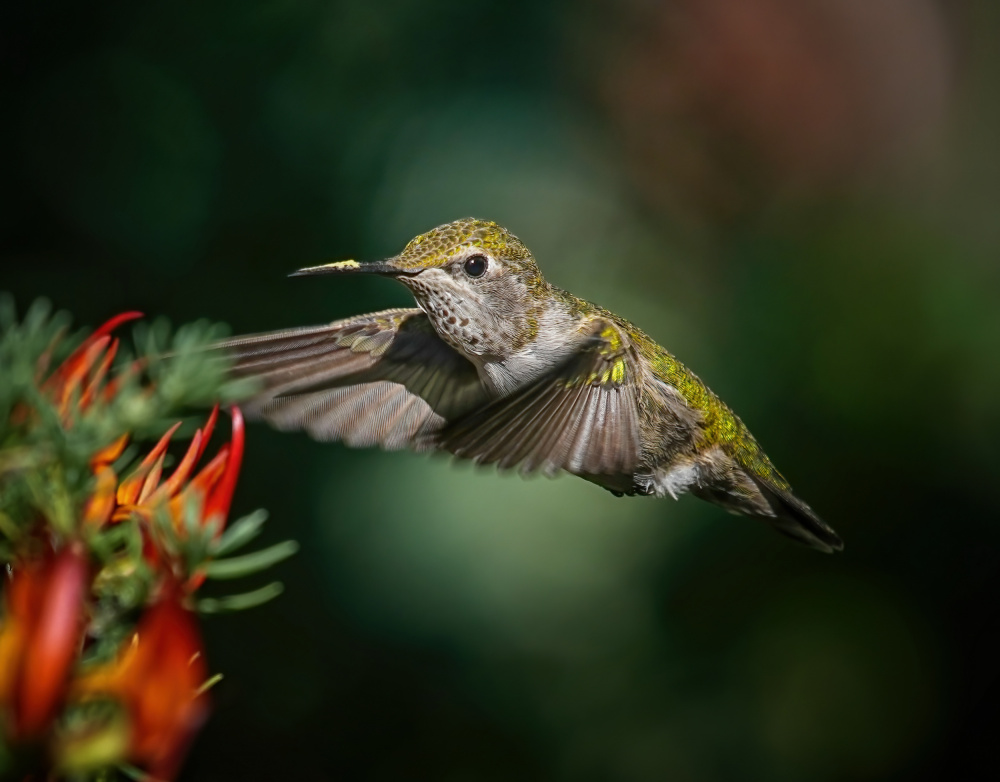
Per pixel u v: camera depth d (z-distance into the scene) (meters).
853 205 12.23
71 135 7.92
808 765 9.38
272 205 8.16
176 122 8.07
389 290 8.18
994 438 9.53
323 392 5.67
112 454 2.98
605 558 8.80
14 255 7.80
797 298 9.98
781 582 9.25
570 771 8.74
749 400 9.52
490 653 8.55
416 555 8.26
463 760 8.59
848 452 9.53
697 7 11.55
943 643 9.59
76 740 2.56
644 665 8.93
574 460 5.72
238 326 8.05
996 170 13.98
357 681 8.38
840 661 9.48
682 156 11.26
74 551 2.59
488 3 8.55
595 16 10.09
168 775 2.60
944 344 9.69
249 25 8.15
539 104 8.91
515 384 5.96
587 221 9.59
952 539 9.56
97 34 7.97
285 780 8.34
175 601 2.64
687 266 10.41
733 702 9.05
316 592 8.12
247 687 8.15
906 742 9.59
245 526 2.85
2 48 7.82
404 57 8.43
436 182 8.49
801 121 12.56
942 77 14.46
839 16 13.25
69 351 3.02
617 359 6.07
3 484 2.75
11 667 2.51
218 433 7.80
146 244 7.97
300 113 8.25
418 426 5.76
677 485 6.95
